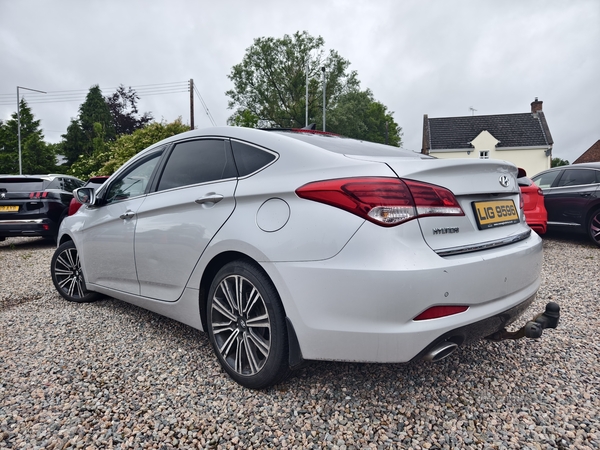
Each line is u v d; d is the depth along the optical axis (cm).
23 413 203
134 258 297
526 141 3391
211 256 230
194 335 303
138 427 192
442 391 220
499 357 260
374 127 5700
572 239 743
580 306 358
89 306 380
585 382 229
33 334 308
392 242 176
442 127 3631
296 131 267
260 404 209
